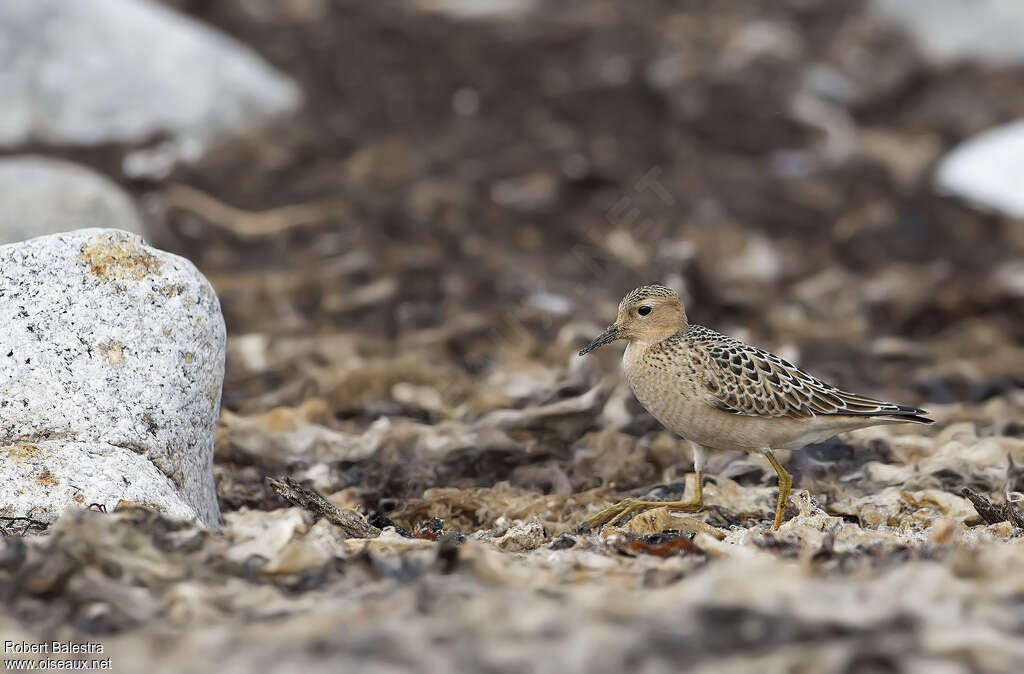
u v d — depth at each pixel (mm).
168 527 7207
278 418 11656
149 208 18500
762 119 23047
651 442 11438
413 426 11461
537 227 18922
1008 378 13828
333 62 24703
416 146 21422
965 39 25922
